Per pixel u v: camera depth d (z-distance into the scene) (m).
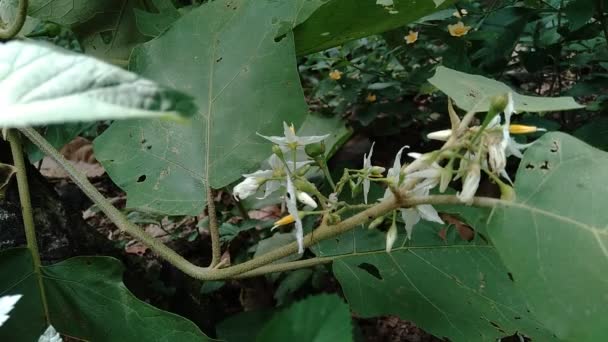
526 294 0.13
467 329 0.18
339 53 0.41
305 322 0.10
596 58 0.33
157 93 0.07
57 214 0.25
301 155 0.21
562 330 0.12
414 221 0.16
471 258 0.21
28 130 0.21
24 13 0.23
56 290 0.19
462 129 0.14
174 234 0.34
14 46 0.08
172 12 0.27
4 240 0.22
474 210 0.21
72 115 0.07
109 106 0.07
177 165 0.20
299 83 0.20
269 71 0.20
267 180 0.16
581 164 0.13
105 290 0.19
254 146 0.20
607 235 0.12
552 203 0.13
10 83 0.08
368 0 0.21
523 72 0.42
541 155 0.14
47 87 0.07
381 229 0.22
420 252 0.21
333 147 0.34
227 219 0.33
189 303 0.29
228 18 0.22
